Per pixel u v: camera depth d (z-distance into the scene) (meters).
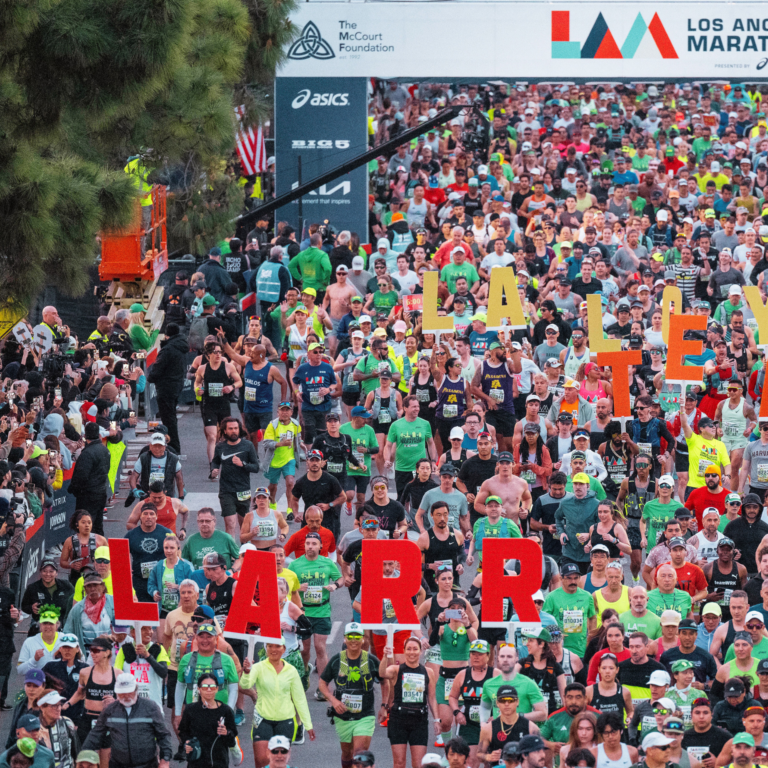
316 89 129.75
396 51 130.38
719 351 81.00
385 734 54.25
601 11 132.88
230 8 96.69
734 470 76.12
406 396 81.94
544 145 131.25
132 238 103.81
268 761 47.34
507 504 63.53
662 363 82.00
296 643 52.75
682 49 133.62
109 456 66.88
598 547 55.72
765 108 152.62
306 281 101.62
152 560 56.94
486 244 107.62
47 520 65.81
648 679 48.84
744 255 107.88
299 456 84.19
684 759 44.66
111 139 82.12
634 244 105.06
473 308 95.88
